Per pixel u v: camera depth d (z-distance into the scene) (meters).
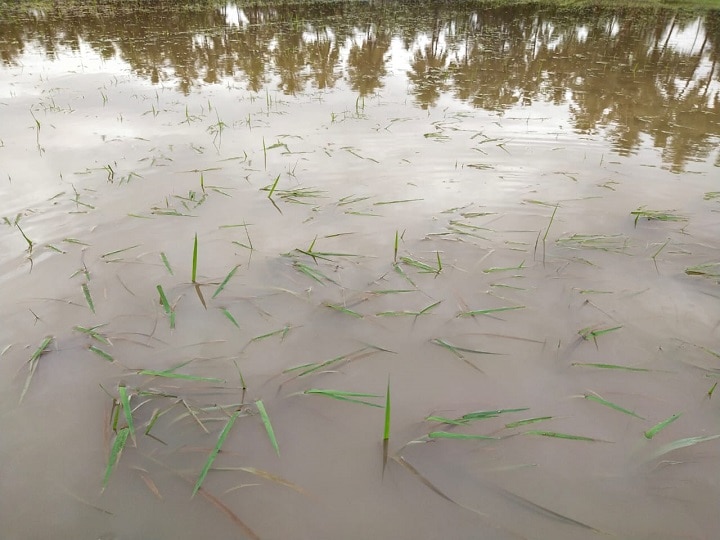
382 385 2.41
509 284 3.17
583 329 2.74
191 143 5.65
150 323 2.80
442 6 18.77
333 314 2.89
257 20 15.14
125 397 2.15
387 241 3.67
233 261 3.40
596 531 1.80
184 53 10.55
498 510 1.87
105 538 1.76
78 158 5.14
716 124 6.37
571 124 6.41
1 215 3.92
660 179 4.74
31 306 2.91
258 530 1.80
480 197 4.38
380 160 5.22
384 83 8.55
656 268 3.31
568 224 3.91
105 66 9.51
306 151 5.46
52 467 2.00
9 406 2.25
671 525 1.82
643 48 11.41
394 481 1.97
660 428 2.10
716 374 2.45
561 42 12.15
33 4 17.50
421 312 2.89
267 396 2.33
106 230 3.76
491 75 9.06
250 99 7.51
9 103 7.08
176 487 1.93
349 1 20.02
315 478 1.98
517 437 2.15
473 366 2.52
